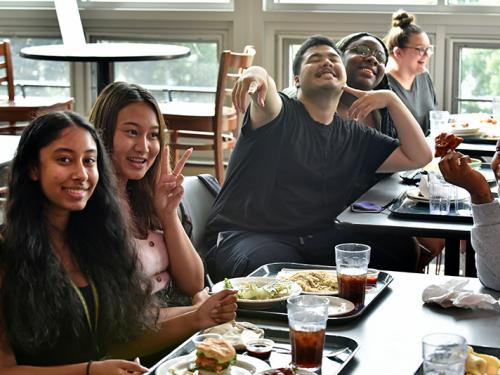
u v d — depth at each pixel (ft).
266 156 11.00
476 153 13.26
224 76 16.53
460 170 7.50
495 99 15.99
